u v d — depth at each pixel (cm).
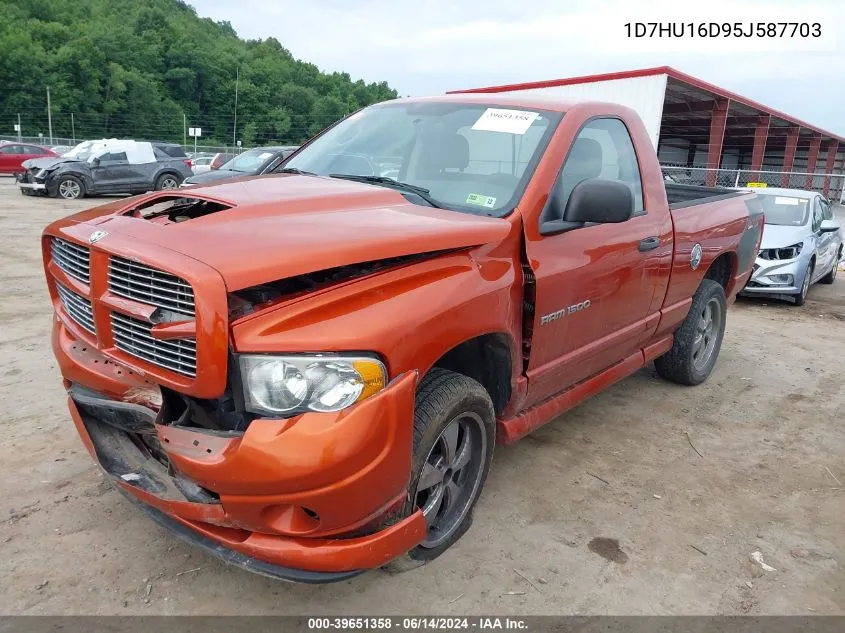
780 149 4488
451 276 260
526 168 318
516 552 301
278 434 210
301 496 214
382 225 254
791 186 2772
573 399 371
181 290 217
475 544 305
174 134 9094
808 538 326
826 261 1020
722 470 392
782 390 537
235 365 214
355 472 218
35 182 1827
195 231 233
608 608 268
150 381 239
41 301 673
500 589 276
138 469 253
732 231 505
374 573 281
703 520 337
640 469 387
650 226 394
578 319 338
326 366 215
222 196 271
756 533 328
